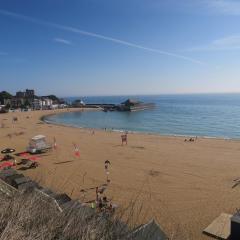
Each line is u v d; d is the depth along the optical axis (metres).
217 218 24.67
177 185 34.25
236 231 21.09
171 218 24.64
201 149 57.03
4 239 3.66
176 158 48.88
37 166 42.59
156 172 40.06
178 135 81.12
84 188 32.62
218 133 88.94
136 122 127.38
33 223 4.15
